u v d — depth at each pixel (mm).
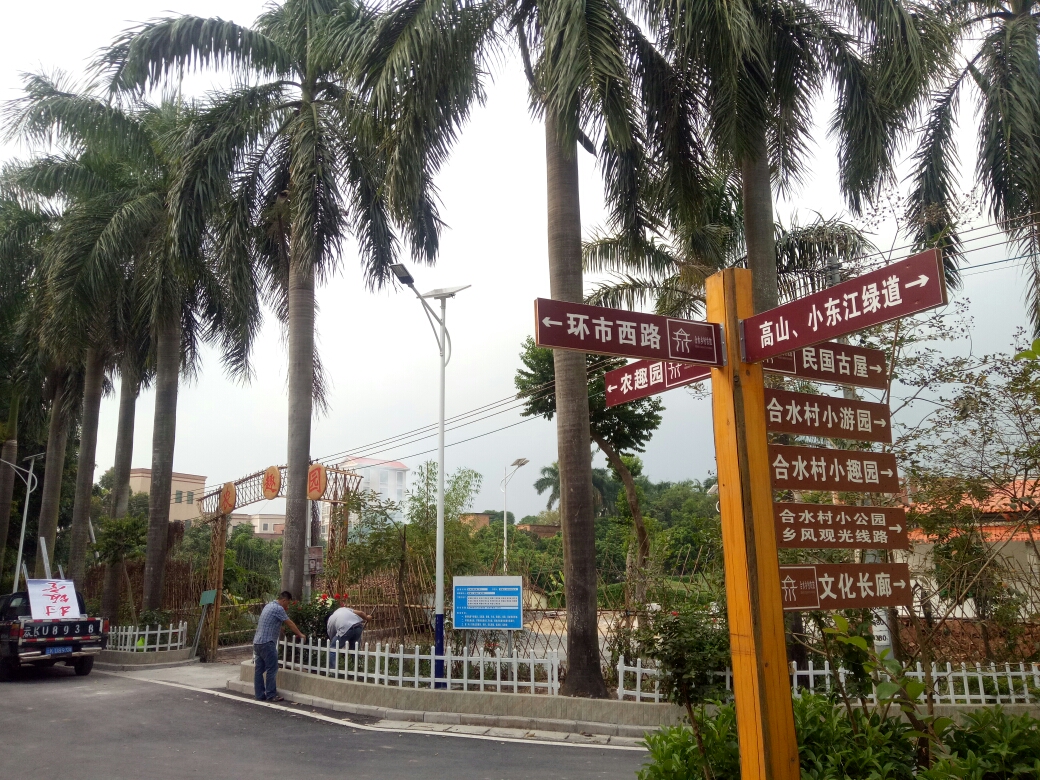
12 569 30328
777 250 14758
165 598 19516
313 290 14656
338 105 14555
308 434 14203
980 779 4016
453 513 16094
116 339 18359
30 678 14812
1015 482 6914
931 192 12523
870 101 10508
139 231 16984
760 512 3986
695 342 4164
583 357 10648
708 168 11320
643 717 9242
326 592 15266
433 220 14352
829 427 4594
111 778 7355
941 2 12617
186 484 63562
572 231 10703
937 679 9031
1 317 20812
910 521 7137
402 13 10664
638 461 27797
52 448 22031
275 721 10180
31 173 18328
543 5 9977
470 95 10898
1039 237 11227
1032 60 11305
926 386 7578
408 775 7488
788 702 3795
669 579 10820
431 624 12766
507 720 9773
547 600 13320
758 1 10266
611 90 9414
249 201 14836
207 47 14352
